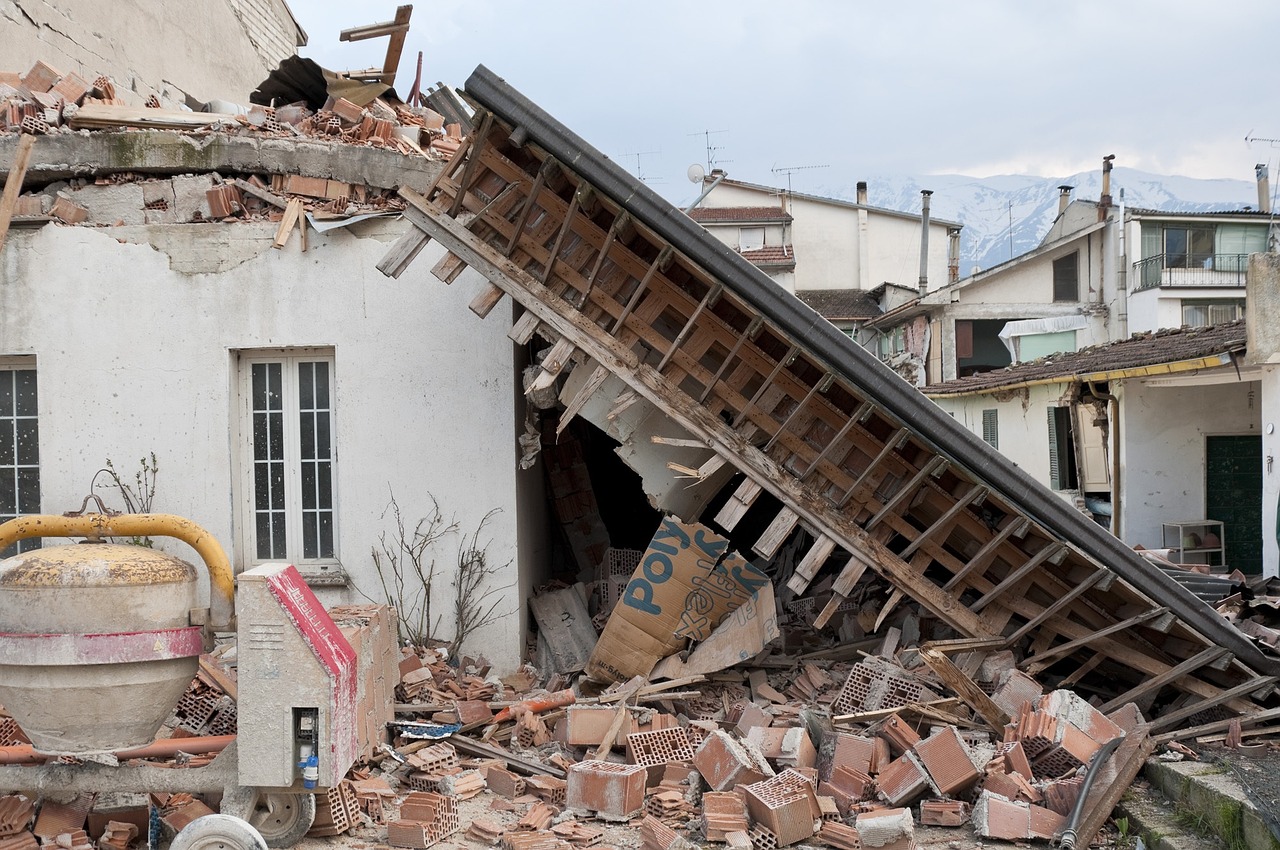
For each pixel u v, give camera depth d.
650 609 7.66
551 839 5.27
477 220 7.55
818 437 7.62
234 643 8.49
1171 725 6.71
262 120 9.19
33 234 8.62
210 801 5.60
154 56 14.77
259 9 19.11
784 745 6.18
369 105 10.05
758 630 7.23
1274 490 10.85
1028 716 6.23
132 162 8.63
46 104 8.95
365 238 8.62
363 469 8.70
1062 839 5.10
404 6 9.83
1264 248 31.41
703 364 7.88
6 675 4.69
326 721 4.69
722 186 43.09
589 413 7.99
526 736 7.00
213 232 8.62
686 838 5.38
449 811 5.59
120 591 4.71
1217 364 11.87
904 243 43.62
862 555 7.34
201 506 8.65
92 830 5.31
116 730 4.86
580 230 7.66
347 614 6.39
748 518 11.91
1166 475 14.97
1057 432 18.86
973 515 7.45
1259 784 5.27
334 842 5.42
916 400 6.79
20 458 8.90
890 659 7.68
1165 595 6.65
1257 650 6.62
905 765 5.82
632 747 6.28
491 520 8.64
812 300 41.44
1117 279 32.38
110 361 8.66
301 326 8.65
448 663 8.46
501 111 6.93
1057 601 7.11
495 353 8.61
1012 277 33.53
